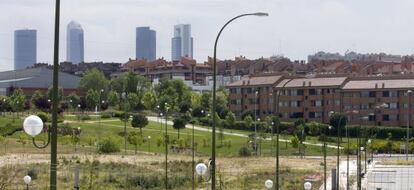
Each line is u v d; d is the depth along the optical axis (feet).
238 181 263.90
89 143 417.69
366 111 573.33
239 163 344.08
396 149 456.04
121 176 260.42
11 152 352.08
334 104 593.01
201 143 459.32
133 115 553.23
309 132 524.52
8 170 247.70
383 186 268.62
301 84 613.11
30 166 281.33
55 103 73.82
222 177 266.16
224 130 554.87
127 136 446.19
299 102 612.70
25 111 619.26
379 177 298.97
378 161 382.42
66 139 418.10
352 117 576.20
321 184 267.39
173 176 261.65
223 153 412.16
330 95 595.88
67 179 246.06
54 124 73.77
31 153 350.43
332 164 355.56
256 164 343.05
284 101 621.72
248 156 392.88
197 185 243.40
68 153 362.33
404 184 275.39
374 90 570.46
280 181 270.46
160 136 459.32
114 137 418.31
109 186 232.73
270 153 418.31
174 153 398.01
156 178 249.96
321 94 601.21
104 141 387.14
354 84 586.45
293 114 615.57
